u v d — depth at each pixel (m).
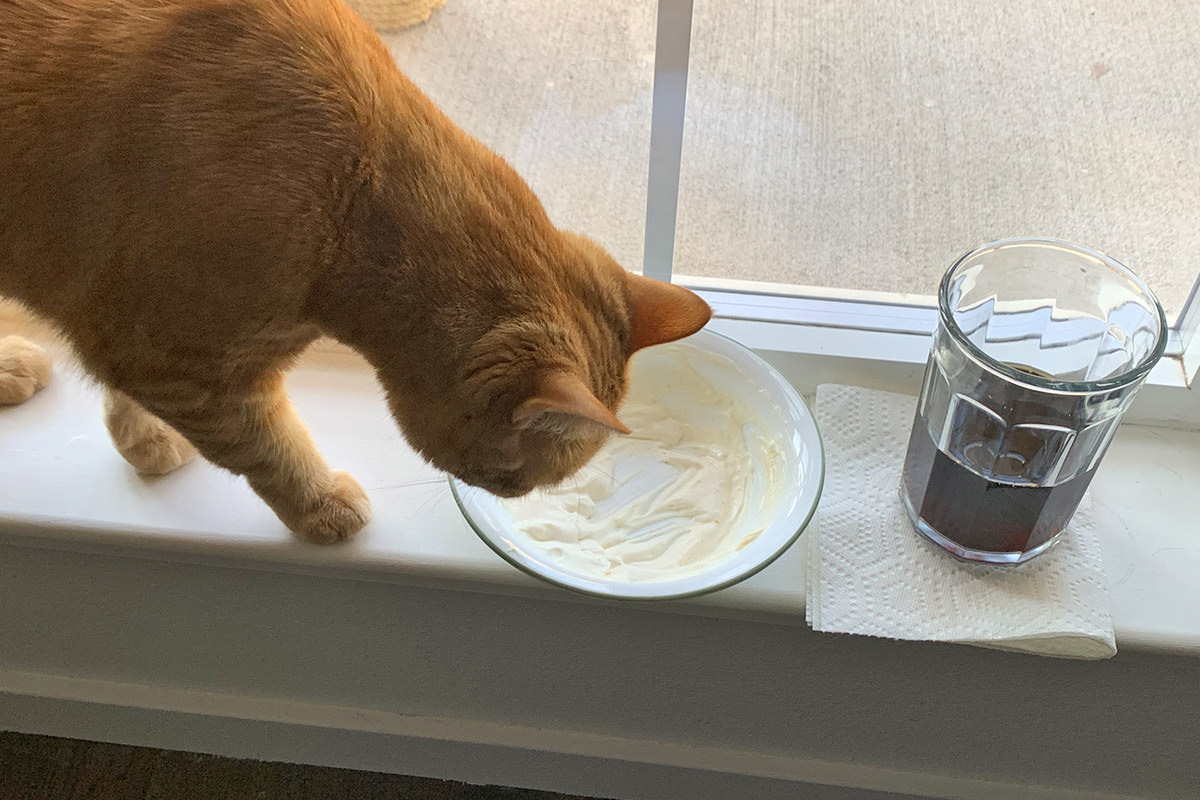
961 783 1.07
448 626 1.00
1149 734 0.98
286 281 0.70
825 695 1.00
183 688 1.14
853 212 1.06
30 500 0.94
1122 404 0.80
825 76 1.00
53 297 0.74
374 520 0.94
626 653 1.00
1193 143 1.03
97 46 0.67
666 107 0.99
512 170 0.78
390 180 0.70
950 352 0.83
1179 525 0.95
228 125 0.66
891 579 0.90
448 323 0.70
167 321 0.70
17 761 1.17
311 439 0.92
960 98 1.01
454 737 1.13
